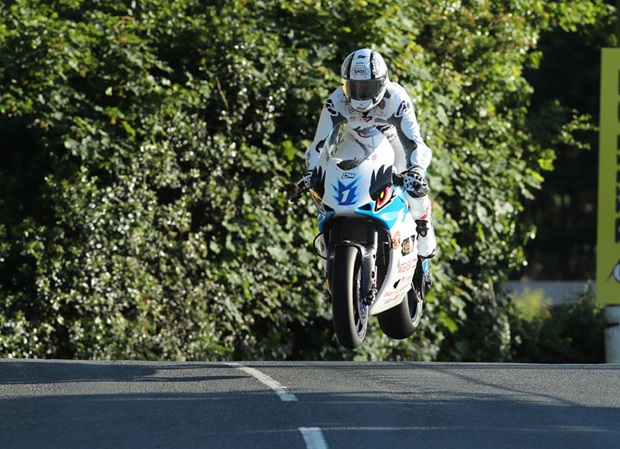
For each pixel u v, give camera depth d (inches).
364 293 1089.4
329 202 1095.0
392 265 1125.1
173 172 1696.6
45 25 1612.9
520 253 2149.4
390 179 1115.3
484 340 2070.6
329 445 794.8
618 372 1155.9
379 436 824.3
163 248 1690.5
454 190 2006.6
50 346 1624.0
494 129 2101.4
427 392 1003.9
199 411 909.2
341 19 1860.2
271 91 1772.9
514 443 812.6
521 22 2132.1
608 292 2018.9
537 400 973.8
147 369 1137.4
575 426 874.1
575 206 5324.8
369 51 1119.6
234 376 1087.0
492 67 2079.2
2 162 1684.3
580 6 2359.7
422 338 1926.7
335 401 949.2
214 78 1754.4
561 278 5305.1
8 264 1632.6
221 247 1749.5
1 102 1599.4
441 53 2055.9
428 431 844.0
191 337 1704.0
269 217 1774.1
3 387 1031.6
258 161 1754.4
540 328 2235.5
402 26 1895.9
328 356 1836.9
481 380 1084.5
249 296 1756.9
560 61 4594.0
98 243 1628.9
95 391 1002.7
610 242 2014.0
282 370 1139.3
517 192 2123.5
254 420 873.5
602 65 2007.9
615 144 2005.4
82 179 1622.8
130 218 1647.4
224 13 1768.0
